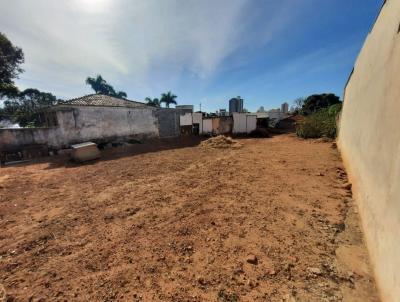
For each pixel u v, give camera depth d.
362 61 6.02
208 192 5.69
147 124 18.39
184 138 19.33
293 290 2.54
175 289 2.63
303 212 4.36
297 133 18.09
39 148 12.56
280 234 3.66
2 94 21.12
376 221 2.91
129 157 11.29
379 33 4.31
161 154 11.87
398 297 1.96
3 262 3.27
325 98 36.09
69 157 11.76
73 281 2.83
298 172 7.00
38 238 3.88
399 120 2.52
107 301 2.49
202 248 3.39
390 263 2.22
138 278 2.83
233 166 8.30
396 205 2.27
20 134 12.20
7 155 11.38
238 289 2.59
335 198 4.93
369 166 3.77
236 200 5.09
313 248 3.27
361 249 3.20
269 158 9.45
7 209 5.22
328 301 2.38
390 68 3.18
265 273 2.82
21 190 6.59
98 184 6.90
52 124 14.88
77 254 3.38
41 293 2.65
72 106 14.00
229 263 3.03
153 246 3.49
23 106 29.03
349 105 7.82
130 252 3.37
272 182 6.19
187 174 7.55
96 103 15.66
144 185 6.57
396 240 2.15
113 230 4.05
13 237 3.97
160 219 4.38
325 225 3.87
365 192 3.86
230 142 14.25
